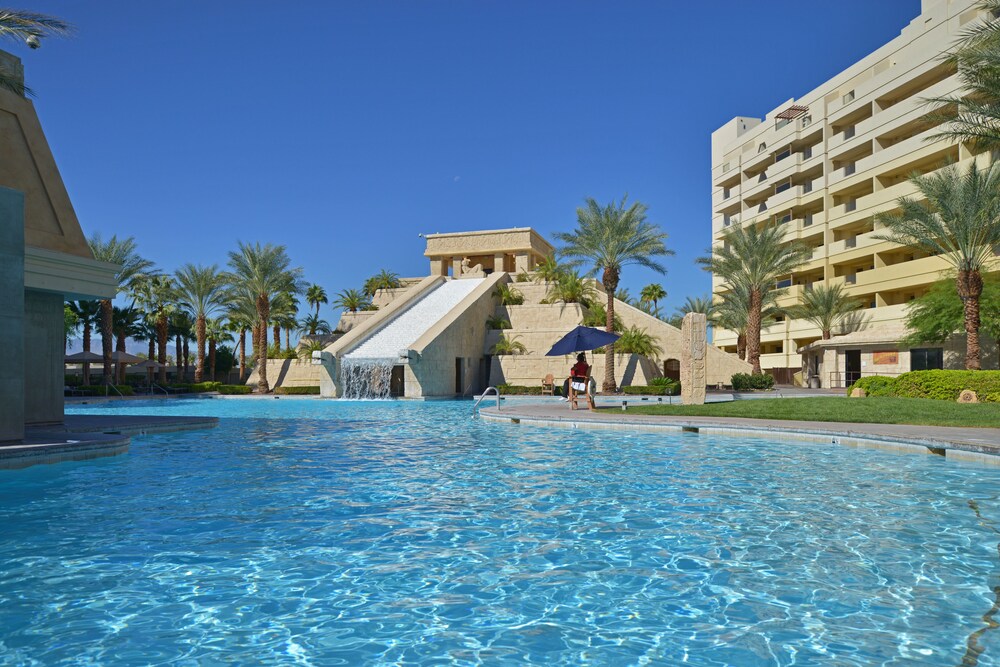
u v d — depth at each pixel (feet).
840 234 158.92
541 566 17.13
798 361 165.17
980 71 64.64
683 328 71.82
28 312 46.19
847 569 16.66
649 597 14.84
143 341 187.52
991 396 68.13
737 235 133.69
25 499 25.41
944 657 11.60
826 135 159.22
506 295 156.46
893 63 144.25
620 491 27.14
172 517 22.47
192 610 14.15
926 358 112.78
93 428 45.39
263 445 43.57
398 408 91.97
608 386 119.85
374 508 23.98
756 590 15.21
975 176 85.05
